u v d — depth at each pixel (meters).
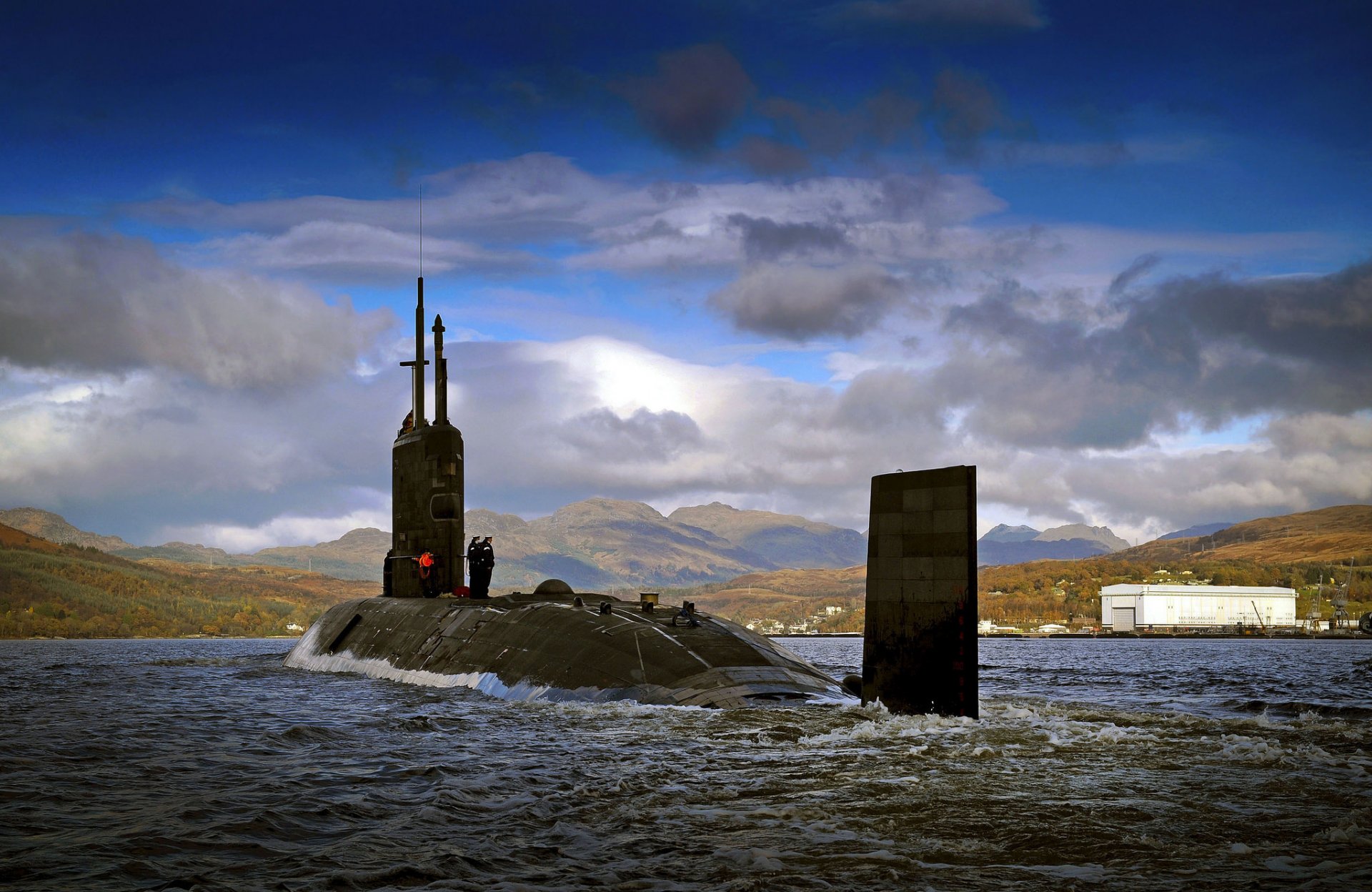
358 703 24.92
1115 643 165.62
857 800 12.47
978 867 9.62
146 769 15.59
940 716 19.27
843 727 18.36
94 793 13.66
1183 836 10.69
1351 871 9.38
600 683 23.59
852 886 9.10
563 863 9.90
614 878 9.38
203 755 16.94
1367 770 14.22
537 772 14.61
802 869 9.60
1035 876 9.32
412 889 9.12
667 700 21.98
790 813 11.84
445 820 11.73
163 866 9.94
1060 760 15.02
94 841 10.94
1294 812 11.73
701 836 10.84
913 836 10.78
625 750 16.45
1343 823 11.22
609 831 11.12
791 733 17.81
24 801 13.09
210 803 12.88
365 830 11.34
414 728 19.61
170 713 23.91
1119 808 11.94
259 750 17.33
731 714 20.06
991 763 14.90
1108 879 9.21
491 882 9.30
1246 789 12.97
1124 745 16.31
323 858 10.16
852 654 99.06
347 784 14.10
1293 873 9.34
